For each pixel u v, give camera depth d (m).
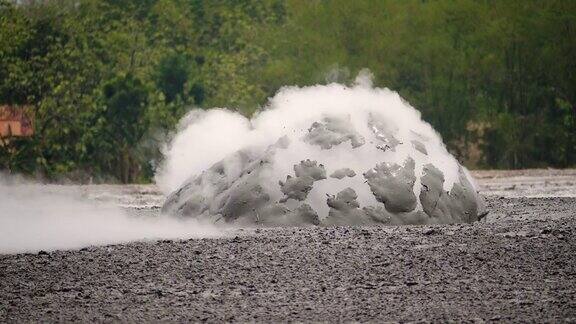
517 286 47.69
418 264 52.09
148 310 44.62
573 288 47.22
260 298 46.34
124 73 195.12
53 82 195.75
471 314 42.97
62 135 189.00
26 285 49.44
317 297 46.34
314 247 56.47
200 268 52.09
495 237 58.69
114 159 188.25
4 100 196.12
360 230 61.78
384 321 42.12
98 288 48.69
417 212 66.19
